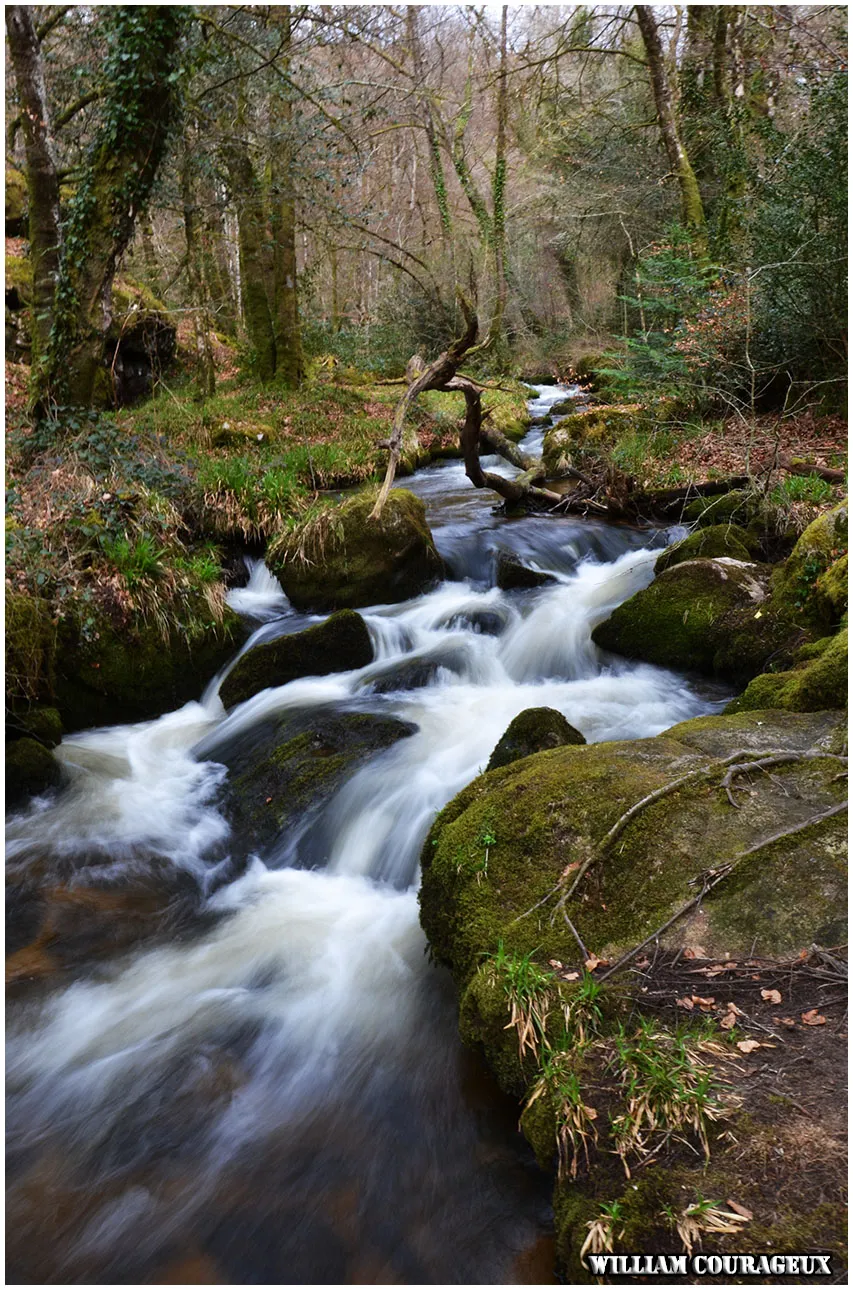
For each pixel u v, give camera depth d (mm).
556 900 2975
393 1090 2973
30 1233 2506
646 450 9352
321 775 4824
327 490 10414
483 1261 2334
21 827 4848
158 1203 2592
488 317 20594
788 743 3578
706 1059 2324
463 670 6066
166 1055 3186
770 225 9242
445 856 3344
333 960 3621
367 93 13898
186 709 6277
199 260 13703
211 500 8219
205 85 11219
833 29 10648
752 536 6559
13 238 14375
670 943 2758
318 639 6125
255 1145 2779
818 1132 2066
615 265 20031
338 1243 2434
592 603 6762
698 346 9297
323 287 23984
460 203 23938
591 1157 2160
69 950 3826
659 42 13312
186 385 15117
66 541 6289
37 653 5633
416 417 14125
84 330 8648
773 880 2852
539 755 3705
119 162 8500
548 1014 2580
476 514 9406
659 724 4984
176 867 4477
